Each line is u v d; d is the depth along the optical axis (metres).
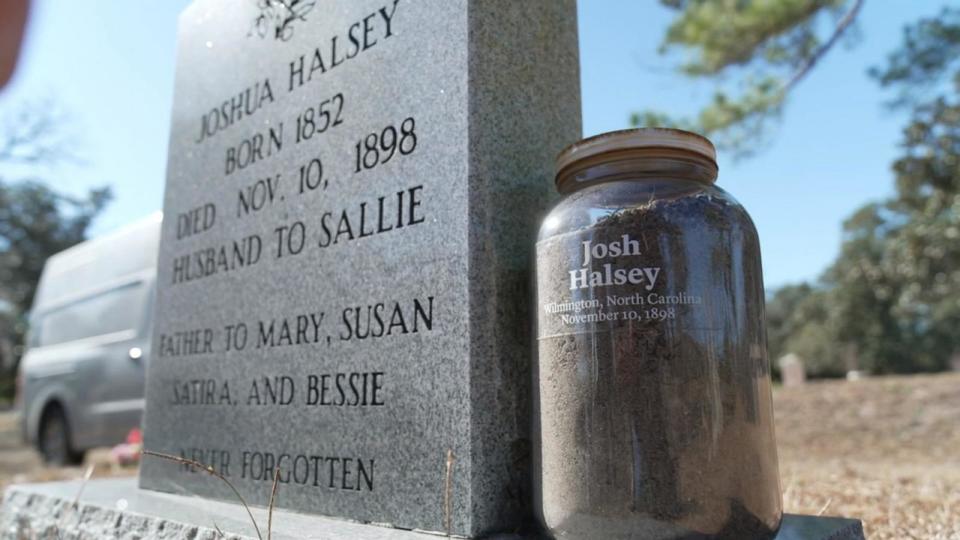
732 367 0.41
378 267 0.58
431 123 0.56
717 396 0.41
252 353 0.69
